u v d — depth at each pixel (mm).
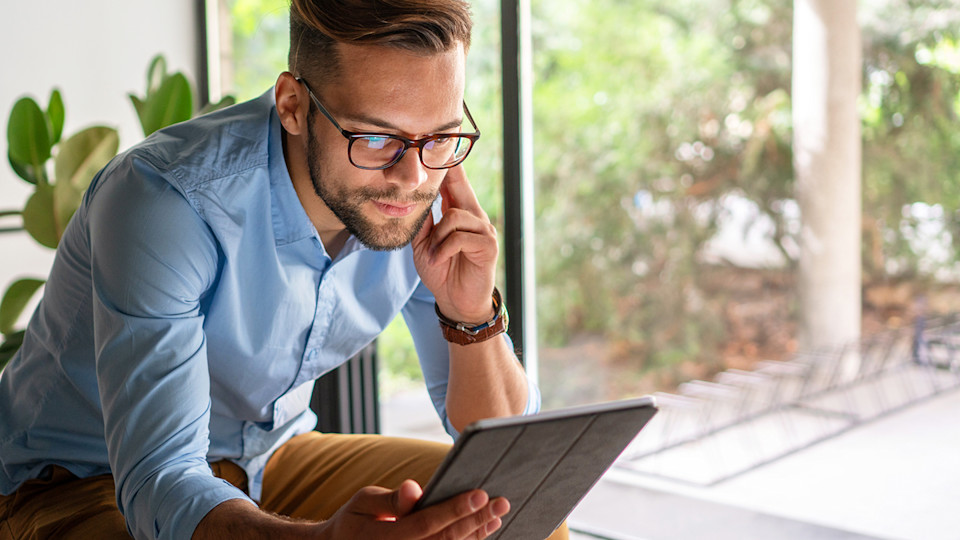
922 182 7391
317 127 1011
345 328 1282
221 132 1093
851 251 7148
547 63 8375
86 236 1103
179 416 979
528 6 2223
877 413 5336
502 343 1250
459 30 995
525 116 2258
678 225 8305
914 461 4297
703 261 8289
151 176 1028
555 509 893
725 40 8023
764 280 8133
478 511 791
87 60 2822
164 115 2312
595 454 841
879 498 3750
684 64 8141
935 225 7379
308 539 832
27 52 2674
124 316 985
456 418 1270
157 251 999
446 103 987
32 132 2219
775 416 5422
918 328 6199
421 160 994
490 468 767
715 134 8133
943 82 7246
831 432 4996
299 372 1265
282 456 1389
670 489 3744
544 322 8672
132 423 969
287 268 1160
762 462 4312
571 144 8430
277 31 5902
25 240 2742
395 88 960
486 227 1194
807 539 3139
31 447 1215
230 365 1191
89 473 1227
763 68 7934
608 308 8523
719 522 3285
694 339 8367
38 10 2691
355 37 949
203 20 3111
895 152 7441
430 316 1352
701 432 4953
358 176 997
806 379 5855
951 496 3730
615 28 8227
